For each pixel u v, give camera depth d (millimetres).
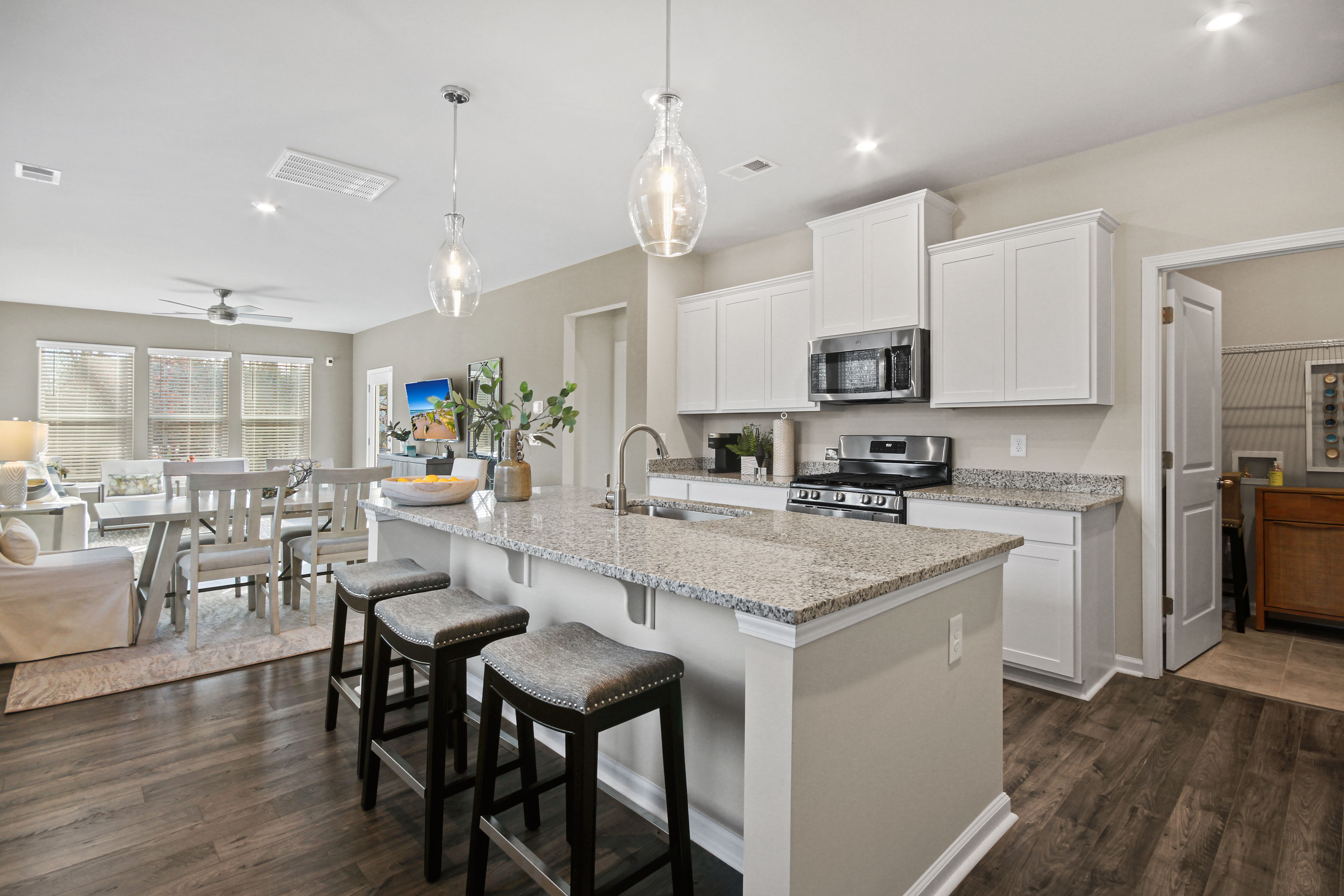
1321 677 3027
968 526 3023
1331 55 2332
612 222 4199
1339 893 1610
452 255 2705
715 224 4227
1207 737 2436
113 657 3193
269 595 3844
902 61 2393
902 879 1516
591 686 1319
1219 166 2783
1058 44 2285
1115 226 2992
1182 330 3104
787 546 1706
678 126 2857
